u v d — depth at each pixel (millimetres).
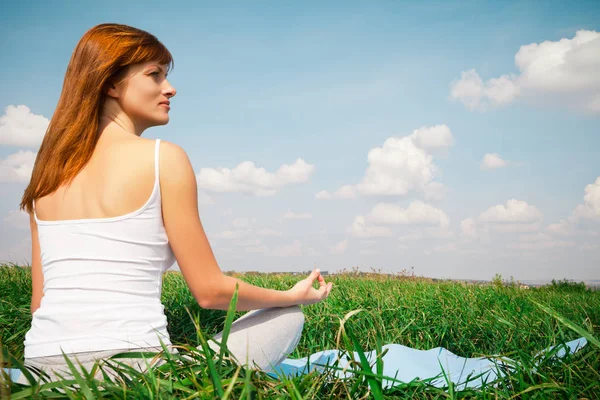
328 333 3416
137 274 1451
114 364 1377
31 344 1409
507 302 4457
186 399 1145
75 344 1350
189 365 1375
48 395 1124
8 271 5141
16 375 1877
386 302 4184
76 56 1585
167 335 1493
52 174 1509
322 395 1490
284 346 1796
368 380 1421
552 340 2447
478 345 3371
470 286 6477
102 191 1450
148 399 1150
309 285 1909
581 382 1672
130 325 1399
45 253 1480
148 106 1661
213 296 1584
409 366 2656
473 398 1602
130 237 1435
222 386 1185
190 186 1506
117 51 1563
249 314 1852
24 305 3479
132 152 1476
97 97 1548
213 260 1575
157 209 1476
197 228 1520
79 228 1432
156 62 1669
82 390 1078
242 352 1658
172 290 4363
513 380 1753
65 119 1526
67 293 1402
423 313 3781
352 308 3922
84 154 1516
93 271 1405
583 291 8328
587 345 1954
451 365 2766
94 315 1376
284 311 1822
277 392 1276
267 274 6754
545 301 4945
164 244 1522
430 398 1687
